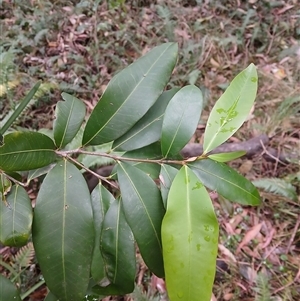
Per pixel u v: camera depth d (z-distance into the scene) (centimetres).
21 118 84
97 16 114
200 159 26
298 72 104
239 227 75
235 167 84
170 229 23
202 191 24
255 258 71
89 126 27
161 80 27
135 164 28
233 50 111
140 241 25
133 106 27
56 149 26
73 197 25
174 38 109
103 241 27
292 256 71
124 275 27
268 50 111
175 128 26
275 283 67
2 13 116
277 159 85
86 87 96
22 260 61
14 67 94
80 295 25
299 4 121
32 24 108
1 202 25
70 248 25
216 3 123
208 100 95
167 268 22
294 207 77
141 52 105
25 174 68
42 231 25
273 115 91
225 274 68
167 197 25
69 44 107
